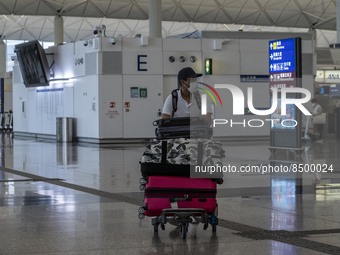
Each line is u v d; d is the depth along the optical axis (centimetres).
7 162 1892
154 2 3600
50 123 3231
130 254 686
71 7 4397
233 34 2841
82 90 2888
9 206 1026
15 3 4272
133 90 2772
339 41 3500
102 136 2756
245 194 1159
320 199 1091
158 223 792
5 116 4506
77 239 762
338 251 691
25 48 3195
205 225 802
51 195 1159
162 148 783
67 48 3016
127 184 1323
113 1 4428
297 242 740
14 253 691
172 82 2811
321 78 3453
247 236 777
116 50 2752
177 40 2803
